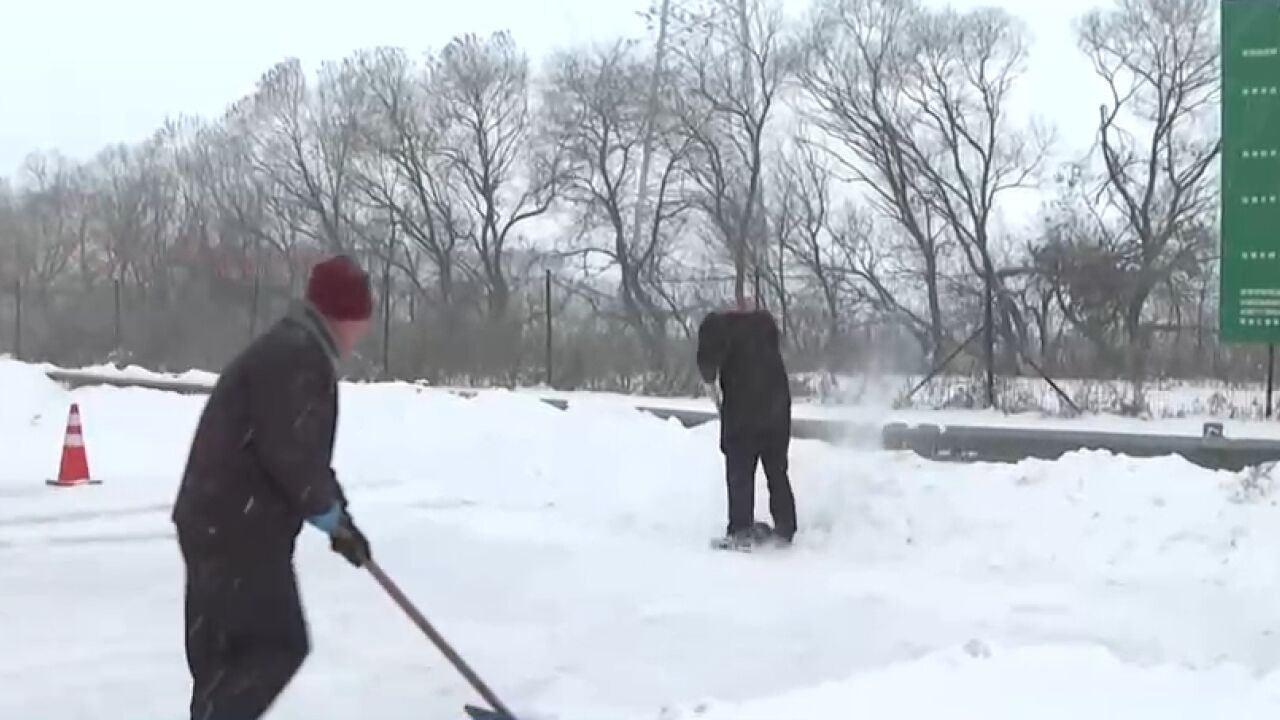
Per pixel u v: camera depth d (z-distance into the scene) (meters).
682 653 6.98
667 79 38.06
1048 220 38.25
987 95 38.53
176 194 48.72
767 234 37.53
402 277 42.00
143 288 40.28
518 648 7.04
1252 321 11.03
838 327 33.47
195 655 4.71
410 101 42.00
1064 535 9.41
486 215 40.97
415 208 41.84
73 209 53.41
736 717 5.02
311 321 4.77
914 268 37.56
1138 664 5.77
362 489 12.02
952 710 4.87
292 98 44.34
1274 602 7.92
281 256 42.75
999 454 15.72
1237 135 11.02
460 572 8.83
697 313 36.09
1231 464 14.96
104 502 11.27
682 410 20.28
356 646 7.03
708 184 37.69
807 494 10.66
